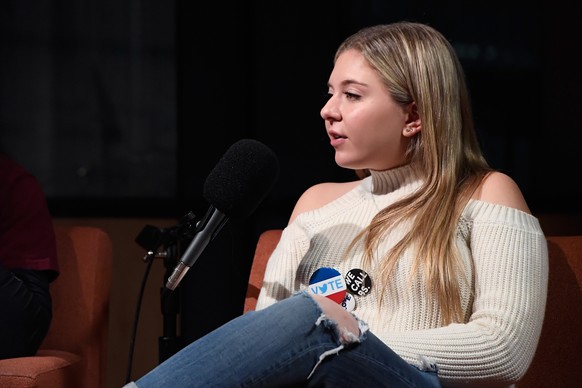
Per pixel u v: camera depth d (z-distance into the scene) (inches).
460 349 162.9
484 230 176.6
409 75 184.1
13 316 223.5
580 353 200.5
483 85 316.2
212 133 309.3
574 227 305.1
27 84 352.2
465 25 316.2
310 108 309.3
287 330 150.4
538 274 173.2
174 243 193.5
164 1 350.6
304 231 202.7
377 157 189.0
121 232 309.6
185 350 152.2
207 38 309.0
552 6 313.0
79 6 350.6
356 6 315.6
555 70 313.0
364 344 152.9
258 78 309.1
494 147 315.6
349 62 186.9
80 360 235.1
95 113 352.8
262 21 309.6
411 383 156.0
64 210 312.8
